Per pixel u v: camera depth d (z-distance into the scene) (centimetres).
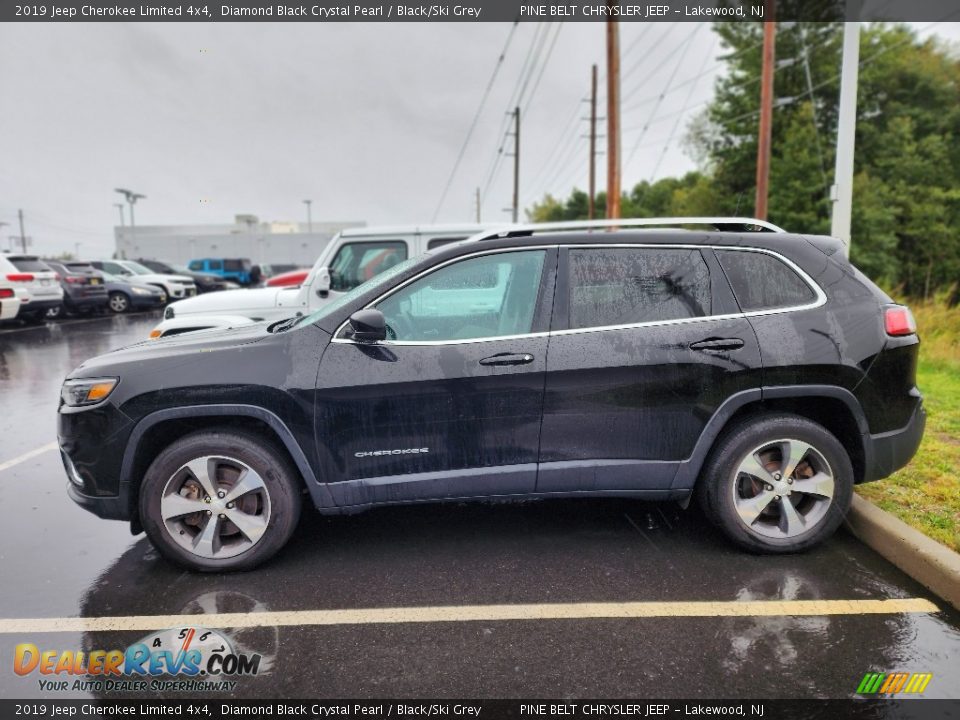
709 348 327
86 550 370
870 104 3072
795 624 282
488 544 367
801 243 349
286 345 330
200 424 336
